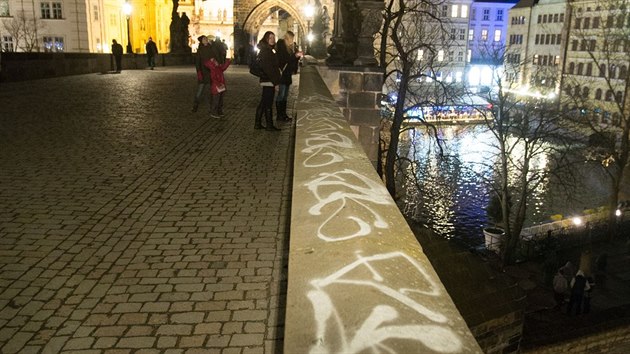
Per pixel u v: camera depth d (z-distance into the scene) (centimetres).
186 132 1127
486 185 4603
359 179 308
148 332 366
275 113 1453
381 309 150
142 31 7125
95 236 542
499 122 3400
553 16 7188
